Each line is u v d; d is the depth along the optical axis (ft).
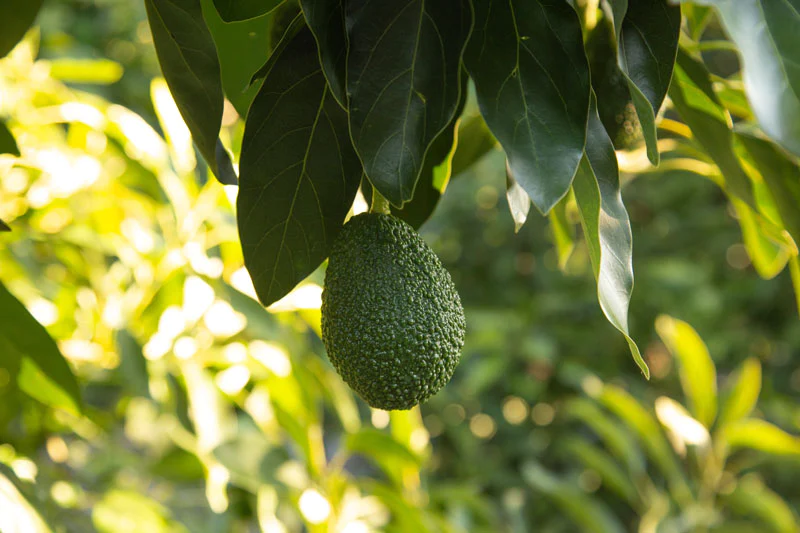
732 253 11.07
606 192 3.01
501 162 11.38
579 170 2.91
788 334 10.18
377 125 2.91
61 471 4.88
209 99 3.09
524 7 2.92
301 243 3.14
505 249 11.26
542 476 6.57
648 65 3.02
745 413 6.29
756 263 3.92
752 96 2.62
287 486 4.50
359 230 3.07
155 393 4.33
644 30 3.02
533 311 10.53
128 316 4.58
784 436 6.13
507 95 2.89
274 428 4.79
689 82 3.27
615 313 2.92
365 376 3.02
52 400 3.91
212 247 4.90
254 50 3.21
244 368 4.52
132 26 11.35
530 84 2.90
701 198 10.89
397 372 3.01
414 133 2.91
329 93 3.07
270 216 3.12
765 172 3.41
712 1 2.66
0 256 4.73
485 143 3.87
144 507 4.22
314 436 4.71
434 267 3.09
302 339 4.86
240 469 4.36
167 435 5.41
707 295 10.13
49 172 4.71
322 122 3.08
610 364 10.50
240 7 3.01
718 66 10.18
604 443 10.30
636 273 10.62
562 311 10.66
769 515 6.39
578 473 9.82
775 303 10.46
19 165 4.52
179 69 3.08
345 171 3.12
